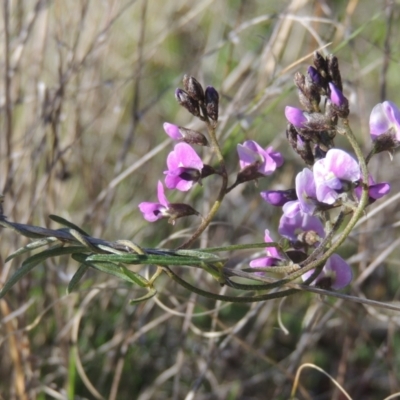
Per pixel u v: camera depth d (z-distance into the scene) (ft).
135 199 2.04
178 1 2.44
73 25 1.81
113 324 1.75
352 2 1.73
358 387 1.73
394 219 1.94
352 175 1.23
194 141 1.29
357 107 1.75
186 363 1.79
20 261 1.65
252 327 1.86
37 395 1.64
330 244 1.28
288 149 2.09
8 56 1.62
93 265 1.26
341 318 1.71
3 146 1.70
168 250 1.26
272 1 2.47
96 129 2.01
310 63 1.75
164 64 2.39
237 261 1.70
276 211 1.95
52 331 1.73
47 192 1.69
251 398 1.77
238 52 2.35
